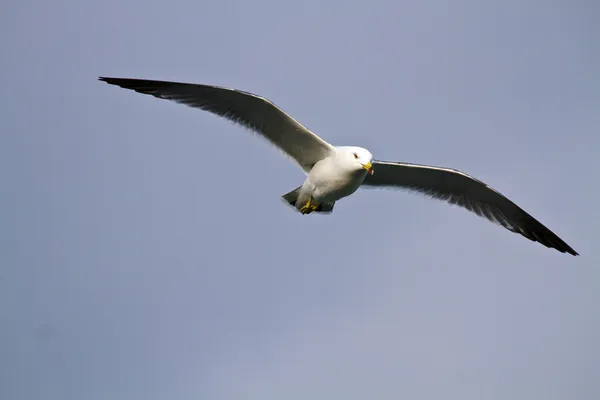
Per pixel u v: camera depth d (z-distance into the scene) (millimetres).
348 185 14898
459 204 16359
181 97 14859
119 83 14797
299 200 15641
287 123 14664
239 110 14836
